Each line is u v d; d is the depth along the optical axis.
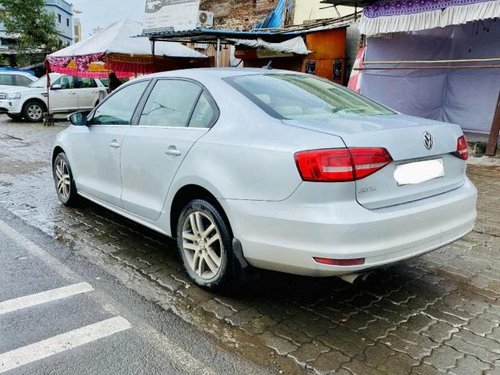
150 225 4.06
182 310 3.29
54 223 5.15
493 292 3.66
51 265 4.02
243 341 2.93
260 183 2.93
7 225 5.04
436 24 8.52
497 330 3.11
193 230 3.57
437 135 3.19
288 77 3.96
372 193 2.80
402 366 2.69
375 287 3.72
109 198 4.58
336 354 2.80
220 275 3.35
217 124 3.38
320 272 2.75
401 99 10.79
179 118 3.76
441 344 2.93
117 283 3.70
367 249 2.70
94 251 4.37
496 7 7.68
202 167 3.31
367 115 3.46
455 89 10.91
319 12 13.66
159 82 4.19
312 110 3.41
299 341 2.94
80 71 13.60
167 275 3.86
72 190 5.48
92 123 4.98
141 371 2.62
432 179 3.16
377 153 2.78
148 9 11.50
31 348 2.80
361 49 10.48
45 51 28.94
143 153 3.96
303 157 2.73
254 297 3.50
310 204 2.73
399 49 10.38
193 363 2.70
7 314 3.18
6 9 28.12
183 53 14.03
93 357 2.73
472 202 3.43
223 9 17.19
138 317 3.19
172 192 3.65
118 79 14.16
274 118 3.15
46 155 9.71
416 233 2.95
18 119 17.25
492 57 10.18
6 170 8.05
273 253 2.91
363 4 9.88
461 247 4.59
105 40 12.98
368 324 3.16
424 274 3.97
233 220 3.10
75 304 3.35
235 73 3.82
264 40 12.20
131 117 4.34
